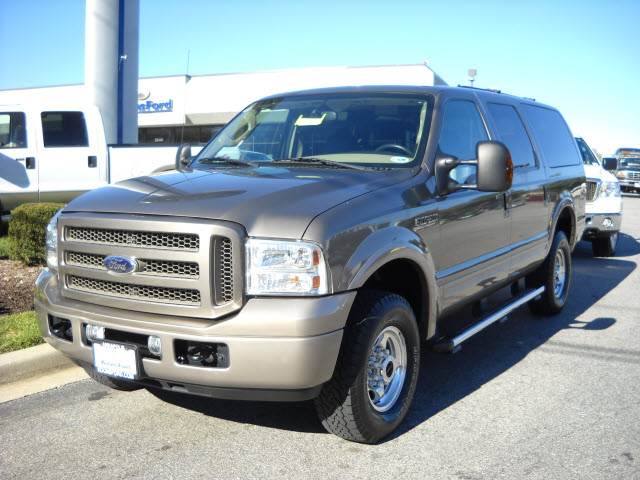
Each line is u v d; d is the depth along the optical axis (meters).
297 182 3.49
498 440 3.62
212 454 3.44
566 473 3.24
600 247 10.41
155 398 4.22
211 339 2.99
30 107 11.10
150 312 3.20
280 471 3.25
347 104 4.51
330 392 3.30
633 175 31.47
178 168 4.58
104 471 3.26
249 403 4.14
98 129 11.66
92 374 4.09
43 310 3.59
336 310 3.05
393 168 3.97
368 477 3.19
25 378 4.56
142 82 35.31
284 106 4.71
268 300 3.01
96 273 3.34
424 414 4.00
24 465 3.32
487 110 5.04
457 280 4.22
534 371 4.81
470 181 4.35
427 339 4.00
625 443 3.59
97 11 13.96
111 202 3.39
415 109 4.33
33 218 7.86
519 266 5.29
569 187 6.33
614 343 5.55
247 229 3.05
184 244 3.08
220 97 34.31
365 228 3.30
